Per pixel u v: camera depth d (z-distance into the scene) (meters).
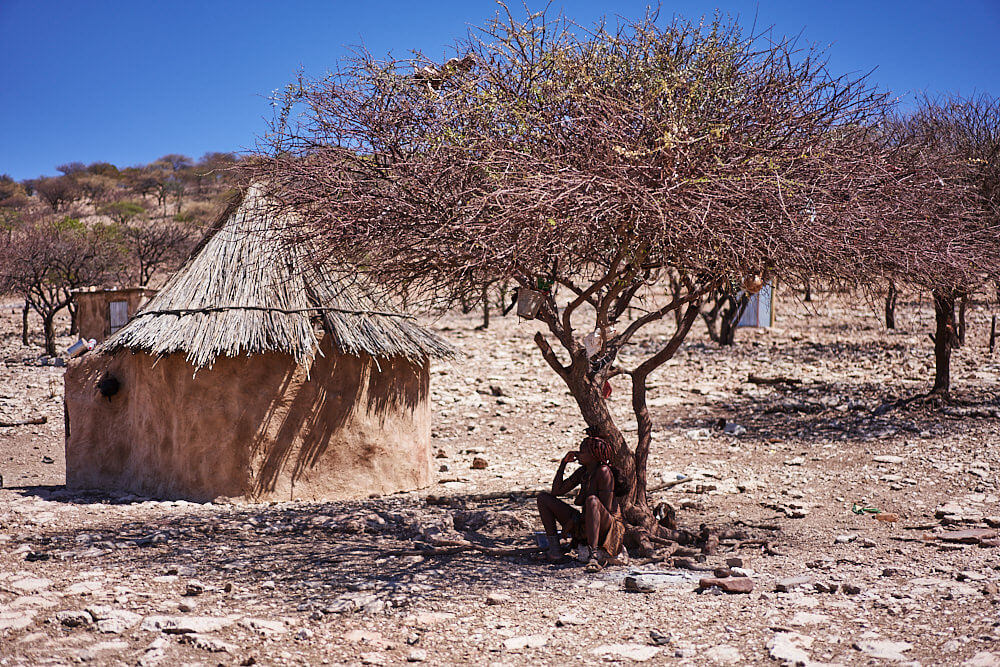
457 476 11.40
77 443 10.92
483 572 6.41
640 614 5.30
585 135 5.96
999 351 19.61
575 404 17.00
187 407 9.56
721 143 5.86
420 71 6.91
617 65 6.62
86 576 6.12
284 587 5.95
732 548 7.25
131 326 9.73
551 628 5.06
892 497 9.27
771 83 6.28
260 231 9.23
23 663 4.37
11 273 28.05
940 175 7.07
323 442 9.75
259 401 9.44
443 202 6.37
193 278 10.01
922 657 4.39
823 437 12.73
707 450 12.41
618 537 6.75
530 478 11.22
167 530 7.81
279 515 8.62
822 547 7.21
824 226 5.81
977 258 6.86
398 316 10.38
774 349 21.72
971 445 11.44
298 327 9.46
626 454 7.29
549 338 25.03
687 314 7.47
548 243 5.82
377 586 5.94
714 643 4.73
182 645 4.70
